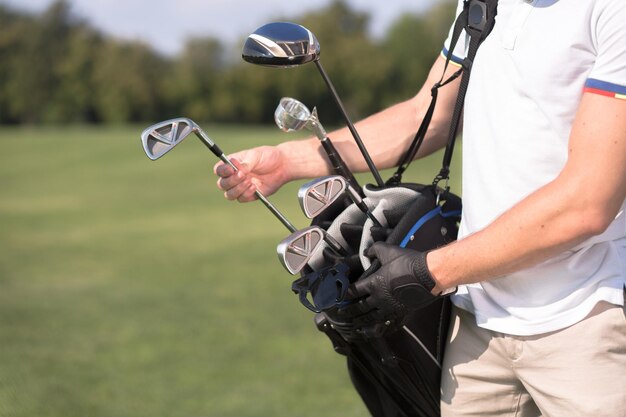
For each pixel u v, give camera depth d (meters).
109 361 6.40
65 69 75.00
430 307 2.20
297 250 1.98
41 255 12.77
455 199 2.26
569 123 1.92
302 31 2.18
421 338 2.20
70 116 75.75
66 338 7.22
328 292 2.00
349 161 2.48
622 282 1.97
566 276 1.99
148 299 9.07
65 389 5.61
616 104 1.78
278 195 19.53
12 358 6.47
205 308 8.48
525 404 2.20
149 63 73.31
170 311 8.38
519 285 2.04
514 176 1.99
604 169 1.77
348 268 2.03
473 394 2.22
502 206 2.02
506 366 2.15
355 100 67.56
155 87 72.50
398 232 2.07
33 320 8.02
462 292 2.18
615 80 1.79
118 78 73.25
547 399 2.05
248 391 5.55
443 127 2.46
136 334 7.36
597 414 1.97
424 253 1.93
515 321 2.06
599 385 1.98
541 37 1.92
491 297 2.10
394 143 2.50
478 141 2.06
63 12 77.62
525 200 1.83
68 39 76.94
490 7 2.07
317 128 2.27
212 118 70.44
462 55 2.35
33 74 75.81
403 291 1.93
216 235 14.54
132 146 33.88
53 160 31.09
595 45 1.86
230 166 2.30
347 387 5.62
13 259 12.40
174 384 5.75
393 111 2.54
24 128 76.25
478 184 2.06
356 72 66.94
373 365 2.24
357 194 2.12
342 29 70.81
